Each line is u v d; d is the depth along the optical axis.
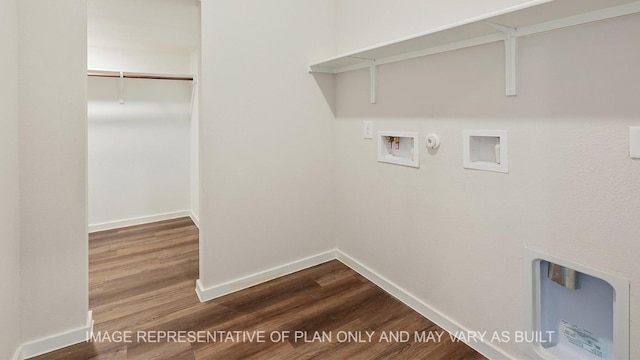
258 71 2.19
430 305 1.88
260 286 2.28
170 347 1.65
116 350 1.62
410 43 1.64
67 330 1.66
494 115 1.46
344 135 2.51
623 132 1.08
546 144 1.28
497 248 1.49
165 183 3.94
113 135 3.60
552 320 1.40
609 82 1.10
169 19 2.46
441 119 1.72
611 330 1.21
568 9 1.10
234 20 2.07
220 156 2.09
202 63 1.98
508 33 1.36
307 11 2.37
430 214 1.83
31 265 1.57
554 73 1.24
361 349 1.64
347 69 2.37
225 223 2.15
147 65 3.60
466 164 1.60
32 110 1.52
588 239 1.18
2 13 1.33
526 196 1.36
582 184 1.19
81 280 1.69
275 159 2.32
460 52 1.59
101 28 2.69
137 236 3.37
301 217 2.50
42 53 1.53
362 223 2.39
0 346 1.35
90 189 3.52
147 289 2.25
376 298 2.12
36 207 1.56
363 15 2.23
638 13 1.02
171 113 3.91
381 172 2.17
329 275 2.44
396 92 1.99
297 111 2.39
